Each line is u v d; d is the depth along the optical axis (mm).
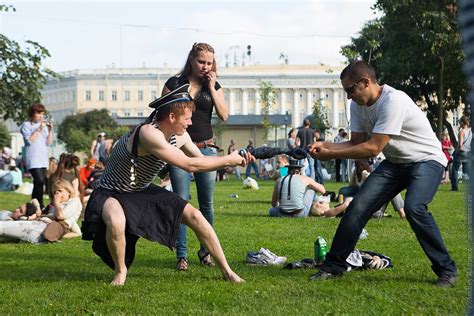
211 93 7402
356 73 6027
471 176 2500
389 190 6223
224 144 56156
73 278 6703
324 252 7176
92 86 109875
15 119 21531
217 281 6336
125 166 6082
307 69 104188
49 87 117812
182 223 6281
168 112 6043
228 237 9820
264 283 6180
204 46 7355
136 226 6062
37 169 14141
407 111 6031
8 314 5199
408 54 39250
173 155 5953
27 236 9625
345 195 15227
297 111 102625
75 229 10266
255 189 23797
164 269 7223
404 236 9719
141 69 110875
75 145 70188
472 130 2404
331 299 5473
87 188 17938
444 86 41781
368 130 6262
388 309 5070
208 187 7492
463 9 2129
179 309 5242
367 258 6898
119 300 5594
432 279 6262
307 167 23734
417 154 6074
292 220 12281
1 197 19359
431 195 6027
